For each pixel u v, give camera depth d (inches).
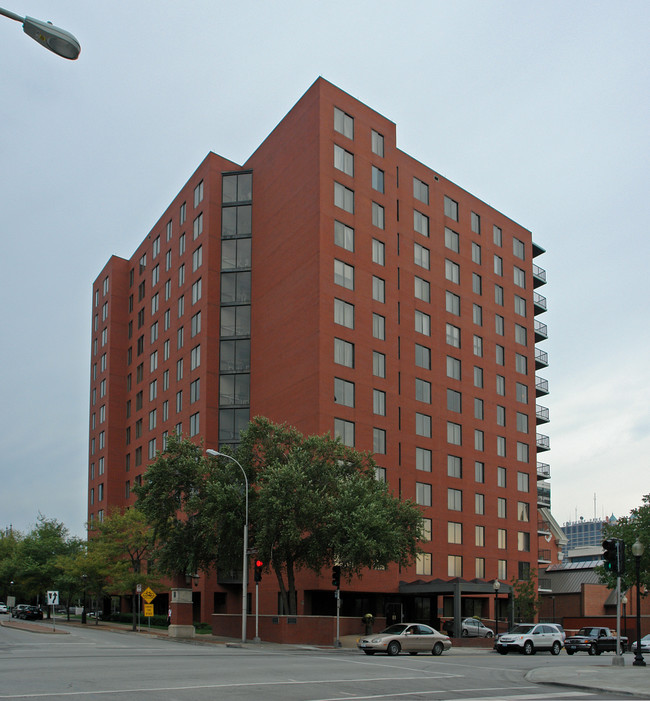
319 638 1555.1
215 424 2491.4
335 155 2262.6
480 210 2837.1
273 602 2119.8
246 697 623.5
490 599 2524.6
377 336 2265.0
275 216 2447.1
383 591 2116.1
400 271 2436.0
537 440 3029.0
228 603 2379.4
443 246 2628.0
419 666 1034.7
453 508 2448.3
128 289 3693.4
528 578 2466.8
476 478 2573.8
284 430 1763.0
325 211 2194.9
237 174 2687.0
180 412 2743.6
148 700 582.2
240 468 1704.0
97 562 2546.8
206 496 1672.0
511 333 2874.0
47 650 1232.2
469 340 2659.9
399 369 2349.9
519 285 2972.4
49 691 623.8
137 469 3270.2
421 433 2386.8
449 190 2711.6
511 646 1525.6
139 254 3526.1
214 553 1755.7
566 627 2269.9
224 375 2519.7
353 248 2246.6
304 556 1672.0
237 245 2625.5
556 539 3604.8
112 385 3553.2
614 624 2170.3
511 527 2674.7
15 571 3380.9
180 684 703.7
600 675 901.8
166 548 1744.6
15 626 2306.8
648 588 1929.1
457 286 2655.0
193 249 2775.6
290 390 2212.1
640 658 1091.9
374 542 1502.2
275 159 2493.8
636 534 1835.6
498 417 2731.3
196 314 2677.2
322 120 2251.5
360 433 2146.9
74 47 438.0
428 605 2298.2
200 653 1208.2
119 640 1653.5
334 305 2160.4
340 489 1605.6
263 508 1569.9
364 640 1328.7
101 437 3592.5
